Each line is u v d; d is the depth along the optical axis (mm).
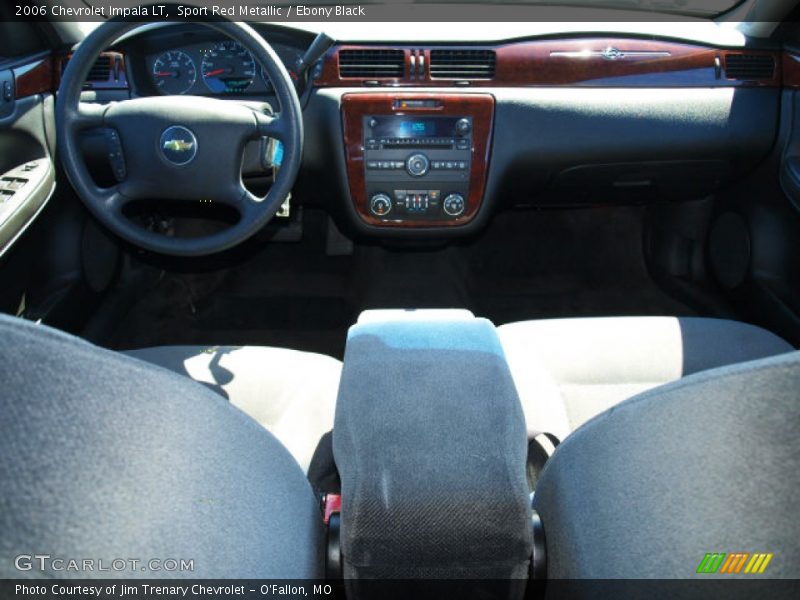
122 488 492
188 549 532
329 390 1354
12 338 459
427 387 881
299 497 790
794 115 2066
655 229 2748
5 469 423
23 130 1844
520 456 779
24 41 1863
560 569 740
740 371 553
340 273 2791
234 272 2766
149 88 1994
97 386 510
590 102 2043
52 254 2037
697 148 2123
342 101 2008
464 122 2041
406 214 2180
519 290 2730
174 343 2455
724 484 537
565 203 2486
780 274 2195
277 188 1580
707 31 2043
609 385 1385
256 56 1509
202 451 602
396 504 716
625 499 626
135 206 2170
